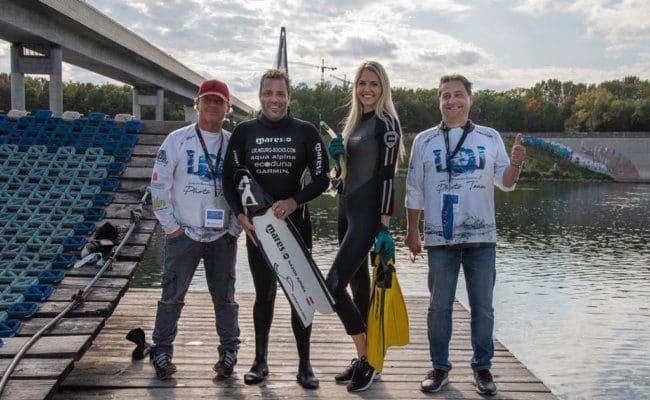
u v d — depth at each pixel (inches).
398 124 148.2
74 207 219.8
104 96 3097.9
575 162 2456.9
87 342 150.3
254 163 147.9
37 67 954.7
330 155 150.6
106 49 1193.4
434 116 3065.9
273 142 147.4
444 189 151.2
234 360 157.6
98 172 239.5
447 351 157.5
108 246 196.4
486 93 3469.5
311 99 2719.0
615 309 440.8
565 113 3516.2
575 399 278.7
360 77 149.4
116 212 222.1
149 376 159.2
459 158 150.2
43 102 2925.7
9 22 804.6
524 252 705.6
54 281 181.6
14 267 190.5
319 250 626.8
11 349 144.9
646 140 2301.9
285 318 225.9
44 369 136.5
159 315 156.9
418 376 167.0
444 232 151.1
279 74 147.0
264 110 147.7
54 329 156.2
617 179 2326.5
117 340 190.4
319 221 892.6
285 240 146.1
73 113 271.1
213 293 158.2
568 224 978.7
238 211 146.9
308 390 153.5
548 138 2534.5
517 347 350.6
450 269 153.5
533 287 513.3
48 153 247.1
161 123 271.7
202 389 152.1
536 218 1061.1
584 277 557.9
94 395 147.4
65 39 977.5
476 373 156.6
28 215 216.4
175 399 145.8
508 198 1483.8
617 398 279.6
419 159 156.6
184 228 152.9
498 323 400.8
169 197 152.3
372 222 146.9
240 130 150.8
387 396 151.7
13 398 124.5
